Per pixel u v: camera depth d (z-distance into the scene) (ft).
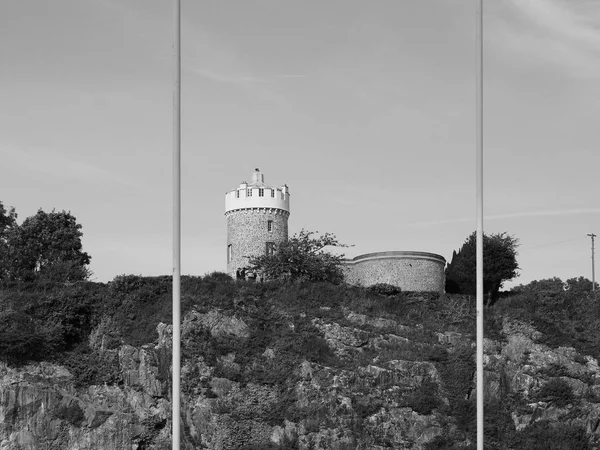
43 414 240.32
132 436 237.66
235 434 232.53
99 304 266.16
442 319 263.70
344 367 244.83
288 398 237.86
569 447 229.45
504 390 245.24
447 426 234.79
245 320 256.93
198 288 265.34
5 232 320.09
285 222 313.32
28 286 273.75
